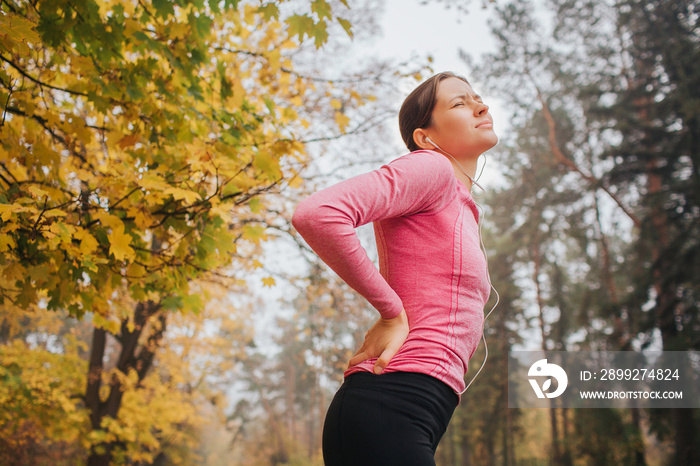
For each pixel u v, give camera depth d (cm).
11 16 184
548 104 2334
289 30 260
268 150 287
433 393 101
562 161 2247
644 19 1834
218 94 314
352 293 840
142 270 280
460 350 106
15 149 259
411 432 97
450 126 130
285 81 374
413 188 106
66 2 245
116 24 261
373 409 98
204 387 1488
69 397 951
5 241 204
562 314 2548
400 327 105
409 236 113
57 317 1049
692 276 1504
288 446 4125
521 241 2653
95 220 251
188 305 318
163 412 1048
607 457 1778
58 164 271
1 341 1161
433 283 109
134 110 288
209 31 284
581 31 2138
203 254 277
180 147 295
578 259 2912
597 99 2042
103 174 319
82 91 283
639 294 1650
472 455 2831
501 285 2748
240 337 1584
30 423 986
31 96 296
